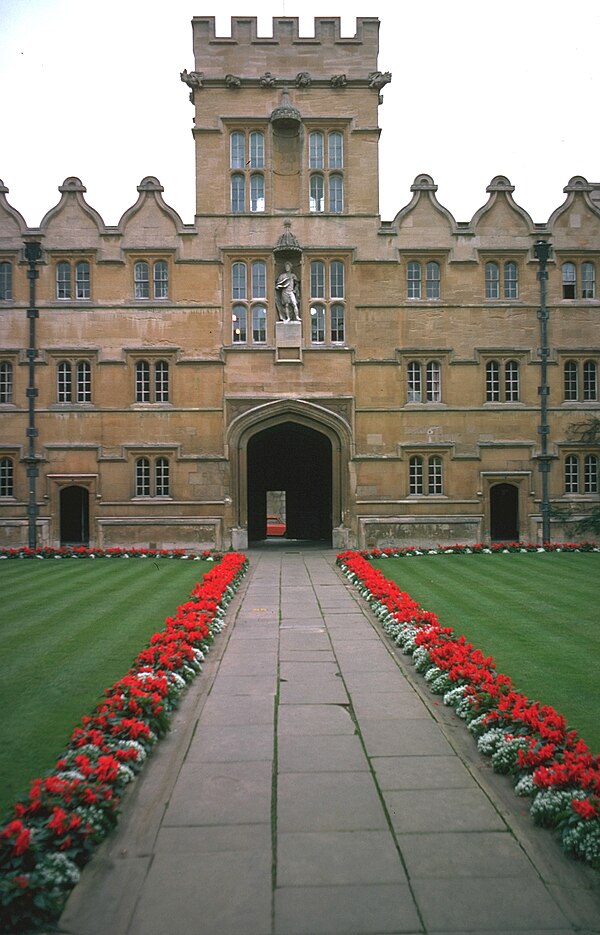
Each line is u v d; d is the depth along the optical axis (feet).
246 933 18.31
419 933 18.31
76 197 107.34
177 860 21.63
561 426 109.19
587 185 109.70
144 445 106.83
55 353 106.83
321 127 109.19
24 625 53.31
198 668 41.42
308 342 108.68
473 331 108.99
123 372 107.14
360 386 108.47
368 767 28.19
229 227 107.76
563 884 20.42
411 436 108.58
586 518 108.37
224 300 107.76
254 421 107.65
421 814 24.36
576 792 23.59
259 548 113.60
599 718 32.50
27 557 100.68
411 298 109.40
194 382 107.34
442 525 108.37
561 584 72.28
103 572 83.61
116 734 29.30
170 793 26.00
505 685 34.50
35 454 106.11
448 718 33.88
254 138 109.29
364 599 65.72
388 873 20.86
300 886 20.24
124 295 107.34
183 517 107.14
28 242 106.93
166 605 61.52
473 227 108.99
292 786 26.48
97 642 48.01
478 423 108.88
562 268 110.01
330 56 108.78
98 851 22.30
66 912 19.34
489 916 18.97
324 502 137.69
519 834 23.06
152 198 107.76
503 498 134.21
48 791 23.09
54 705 35.17
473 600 63.21
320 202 109.50
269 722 33.19
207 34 108.17
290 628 53.42
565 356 109.50
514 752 27.68
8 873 19.70
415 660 42.73
